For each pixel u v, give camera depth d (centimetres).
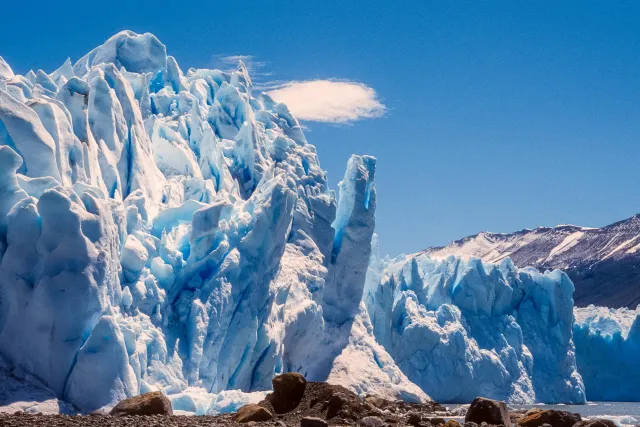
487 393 10131
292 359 8144
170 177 7794
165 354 5978
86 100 6481
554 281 11106
